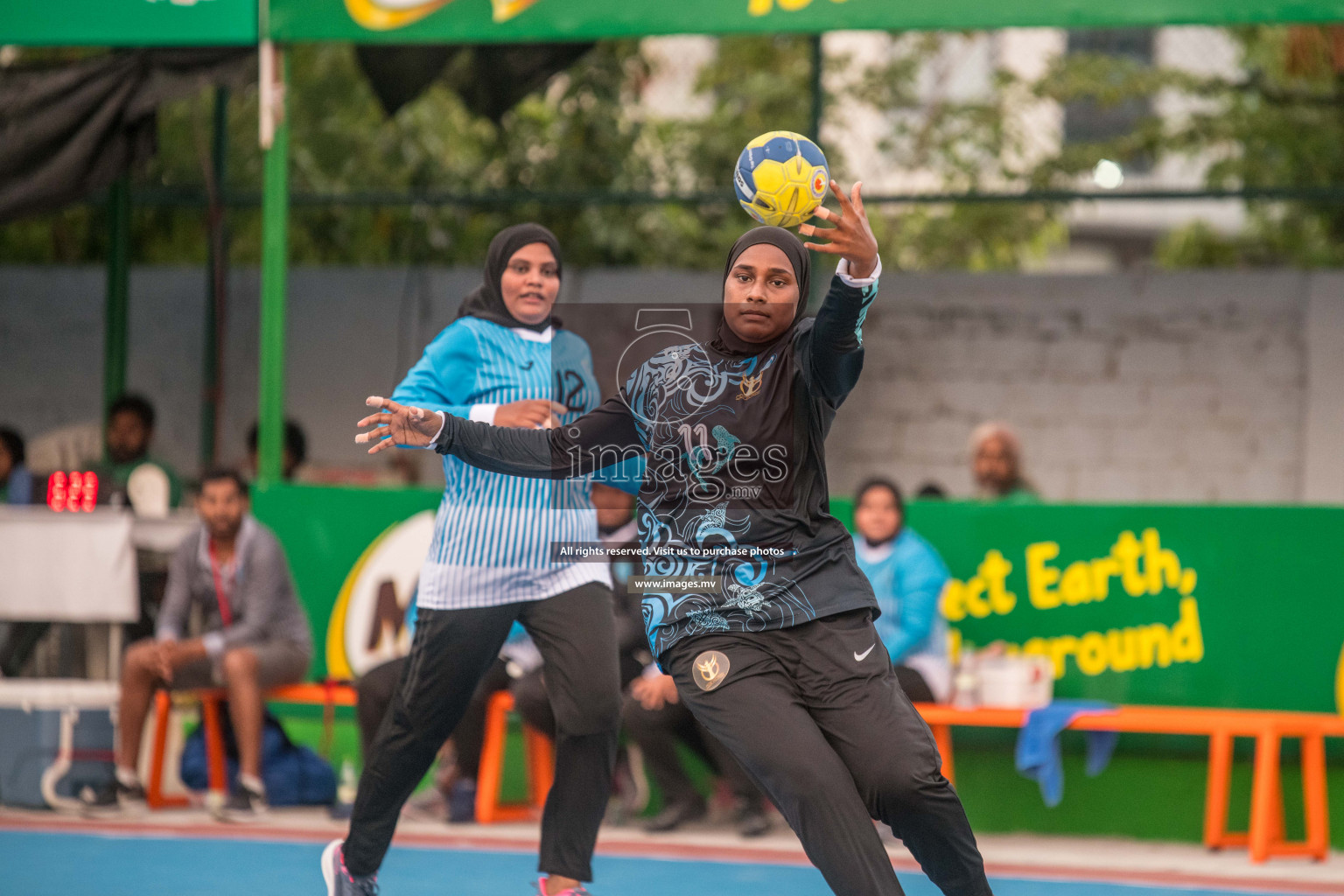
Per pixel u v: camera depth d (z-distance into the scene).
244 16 22.94
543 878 14.25
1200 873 19.00
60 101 23.70
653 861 19.28
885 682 10.91
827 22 21.86
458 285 34.81
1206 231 39.91
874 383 35.06
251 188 37.88
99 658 23.73
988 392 34.59
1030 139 38.41
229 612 22.31
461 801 21.73
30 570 22.58
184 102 37.38
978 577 21.92
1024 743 20.11
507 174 38.47
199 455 35.12
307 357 35.19
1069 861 19.78
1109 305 34.12
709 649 11.03
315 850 19.48
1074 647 21.66
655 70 39.22
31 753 22.22
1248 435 33.38
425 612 13.93
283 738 22.55
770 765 10.51
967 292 34.75
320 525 23.03
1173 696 21.33
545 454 11.98
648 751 21.28
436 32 22.62
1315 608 21.06
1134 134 38.03
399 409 11.89
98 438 33.50
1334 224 37.75
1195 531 21.36
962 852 10.59
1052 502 21.83
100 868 18.17
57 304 35.69
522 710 20.92
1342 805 20.94
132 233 37.97
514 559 13.78
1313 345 33.00
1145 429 33.91
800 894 17.38
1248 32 38.28
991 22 21.56
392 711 13.97
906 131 38.69
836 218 10.17
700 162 38.47
